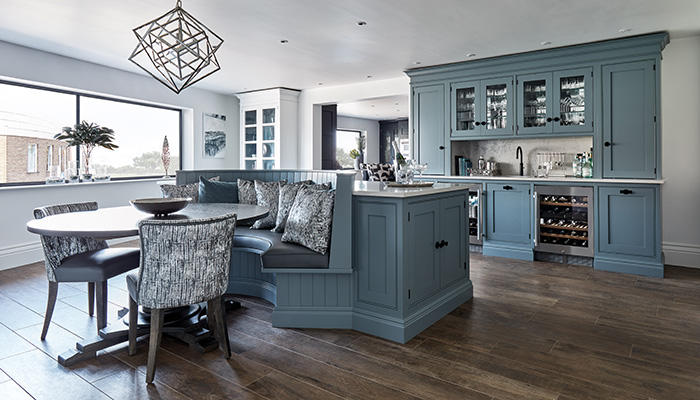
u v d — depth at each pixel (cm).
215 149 706
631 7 330
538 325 280
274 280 327
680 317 292
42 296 343
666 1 319
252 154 708
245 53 462
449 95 521
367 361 229
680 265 439
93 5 324
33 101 484
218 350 243
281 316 279
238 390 200
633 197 410
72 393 198
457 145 552
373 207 266
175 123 665
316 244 273
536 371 217
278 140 669
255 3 319
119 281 382
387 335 259
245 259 354
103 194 545
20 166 470
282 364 226
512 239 482
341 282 278
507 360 229
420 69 534
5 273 416
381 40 414
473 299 336
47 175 499
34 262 465
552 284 377
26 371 219
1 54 427
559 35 400
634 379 208
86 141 498
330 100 658
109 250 279
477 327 277
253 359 232
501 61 477
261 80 607
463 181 511
